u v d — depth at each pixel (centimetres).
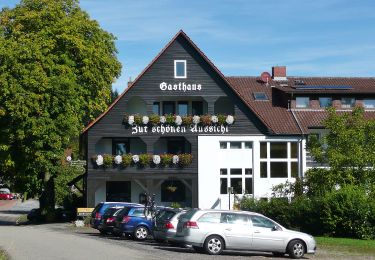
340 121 3984
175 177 4975
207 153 4997
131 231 3177
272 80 5888
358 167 3903
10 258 2095
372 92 5341
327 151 3981
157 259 2183
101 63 5178
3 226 4681
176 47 5012
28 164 4762
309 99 5350
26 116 4606
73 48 4994
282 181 5009
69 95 4759
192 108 5166
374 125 3950
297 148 5053
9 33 5012
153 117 4975
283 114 5269
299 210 3809
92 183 4962
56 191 5669
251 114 5038
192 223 2536
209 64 5003
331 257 2638
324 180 3956
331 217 3638
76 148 7394
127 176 4966
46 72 4784
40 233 3647
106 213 3491
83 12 5244
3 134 4675
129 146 5178
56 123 4725
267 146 5031
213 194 4978
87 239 3131
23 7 5047
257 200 4288
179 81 4997
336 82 5788
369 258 2602
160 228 2855
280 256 2655
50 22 4966
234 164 5006
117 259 2127
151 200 3869
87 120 5716
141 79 4994
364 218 3553
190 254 2478
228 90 5034
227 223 2553
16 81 4650
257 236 2556
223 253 2678
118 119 4991
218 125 5019
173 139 5197
